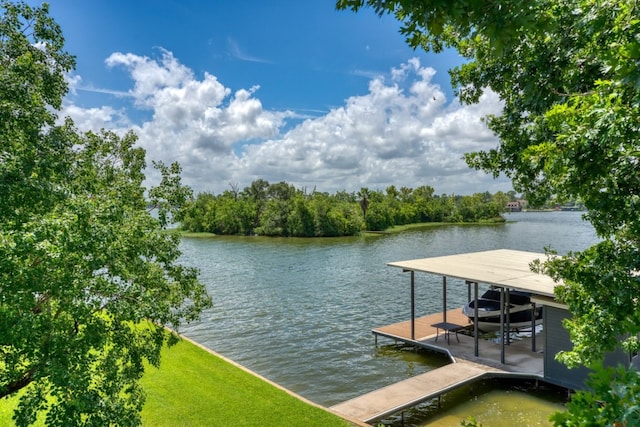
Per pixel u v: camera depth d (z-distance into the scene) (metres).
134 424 5.79
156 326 8.05
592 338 4.86
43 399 5.15
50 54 6.65
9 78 5.54
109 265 6.08
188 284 9.12
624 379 1.65
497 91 5.74
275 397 10.80
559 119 3.51
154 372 11.98
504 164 5.95
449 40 5.96
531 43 4.57
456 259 16.56
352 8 2.27
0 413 8.41
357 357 16.33
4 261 4.42
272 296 26.53
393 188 101.94
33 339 4.87
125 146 8.66
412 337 16.30
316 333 19.36
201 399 10.44
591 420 1.61
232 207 76.88
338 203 80.00
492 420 10.89
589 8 3.63
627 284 4.45
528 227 84.56
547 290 11.46
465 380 12.20
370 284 30.12
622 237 4.62
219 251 50.03
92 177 7.55
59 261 4.84
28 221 5.19
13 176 5.12
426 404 11.85
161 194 8.56
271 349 17.38
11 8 6.14
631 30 3.02
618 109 2.94
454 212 100.44
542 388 12.64
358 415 10.31
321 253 47.28
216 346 17.78
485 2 2.12
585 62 4.16
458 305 24.20
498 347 15.17
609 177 3.80
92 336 5.64
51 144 6.07
